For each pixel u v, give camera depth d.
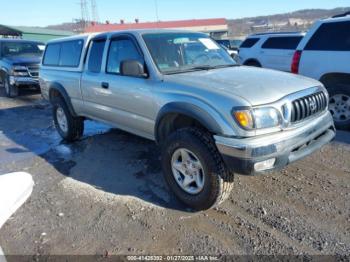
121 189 3.82
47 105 9.26
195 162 3.21
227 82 3.22
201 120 3.02
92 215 3.30
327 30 5.75
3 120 7.64
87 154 5.06
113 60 4.30
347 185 3.64
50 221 3.23
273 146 2.82
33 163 4.80
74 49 5.20
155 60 3.75
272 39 10.97
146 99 3.71
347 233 2.81
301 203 3.32
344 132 5.50
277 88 3.11
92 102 4.79
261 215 3.14
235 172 2.88
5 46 11.27
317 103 3.36
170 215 3.23
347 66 5.45
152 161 4.61
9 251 2.80
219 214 3.21
